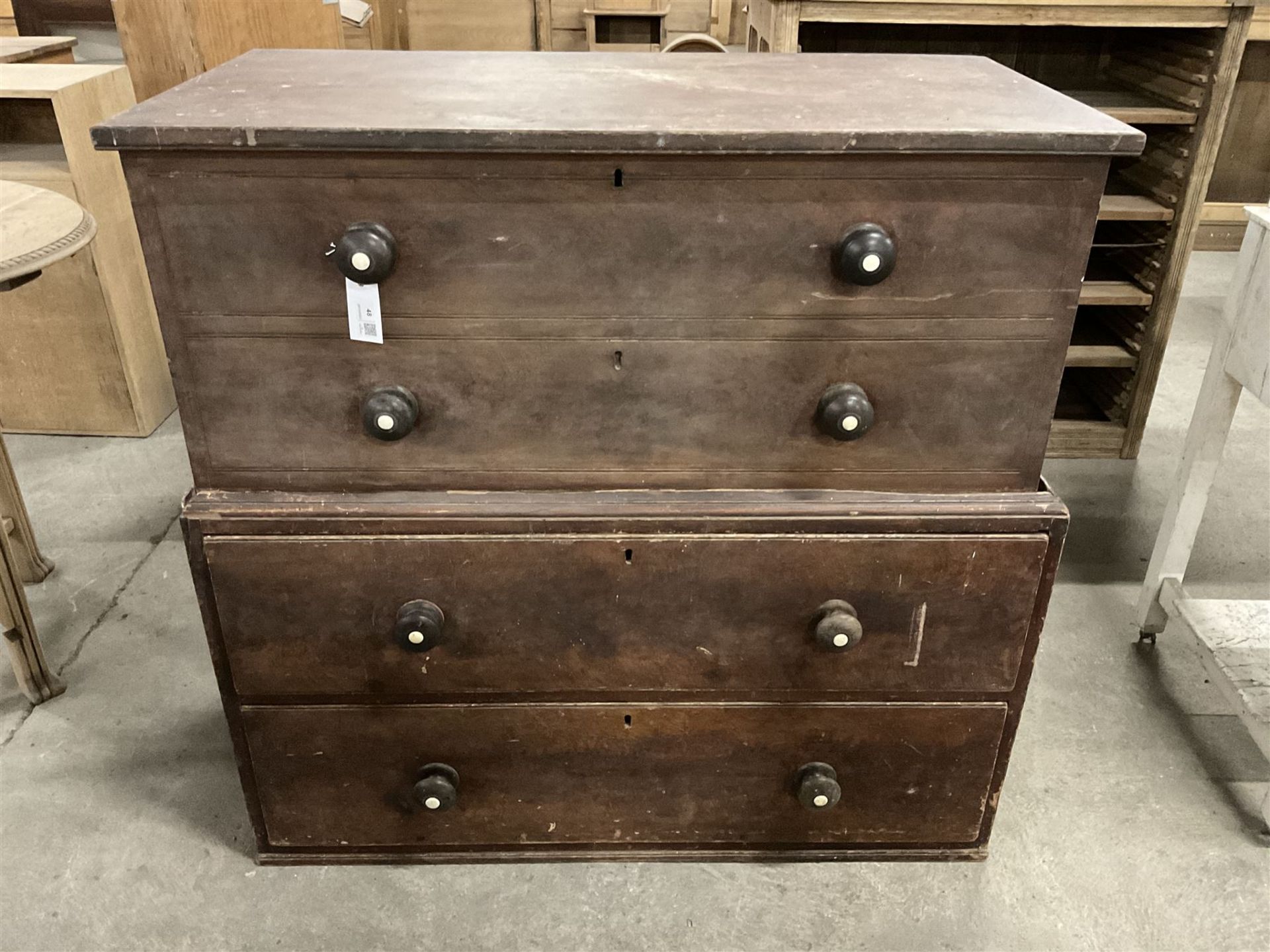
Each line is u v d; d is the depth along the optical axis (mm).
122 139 1057
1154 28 2465
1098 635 2090
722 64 1488
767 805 1534
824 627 1312
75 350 2615
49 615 2107
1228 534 2395
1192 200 2359
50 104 2592
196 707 1884
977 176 1123
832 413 1227
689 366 1229
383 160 1096
